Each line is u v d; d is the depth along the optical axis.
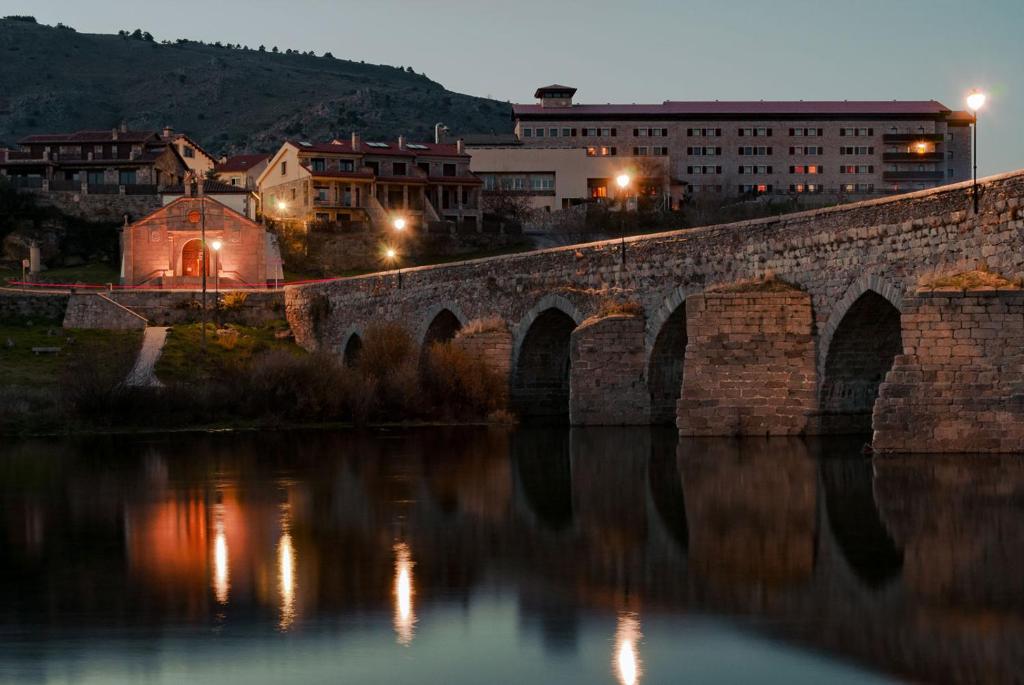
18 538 42.03
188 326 113.38
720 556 36.81
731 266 67.44
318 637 30.02
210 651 29.16
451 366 85.19
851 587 32.88
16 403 80.94
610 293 76.62
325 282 113.44
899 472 47.75
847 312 59.97
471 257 158.38
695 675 27.02
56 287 132.75
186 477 56.19
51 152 163.12
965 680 26.19
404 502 48.12
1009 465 48.03
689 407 64.00
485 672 27.47
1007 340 49.66
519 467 57.34
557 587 34.00
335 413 83.00
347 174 161.25
